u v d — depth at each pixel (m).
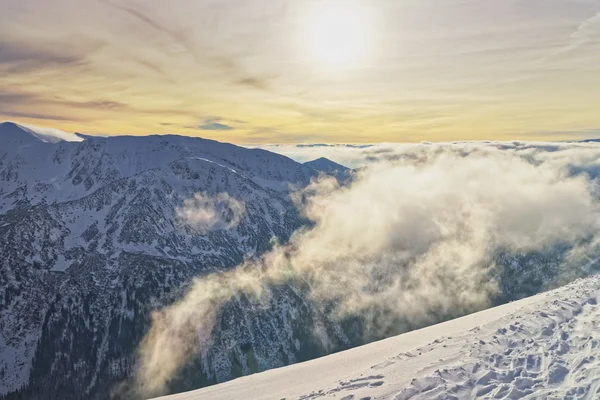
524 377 19.78
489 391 19.25
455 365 22.59
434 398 19.55
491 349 23.91
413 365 24.95
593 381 17.86
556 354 21.69
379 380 24.06
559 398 17.33
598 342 21.61
